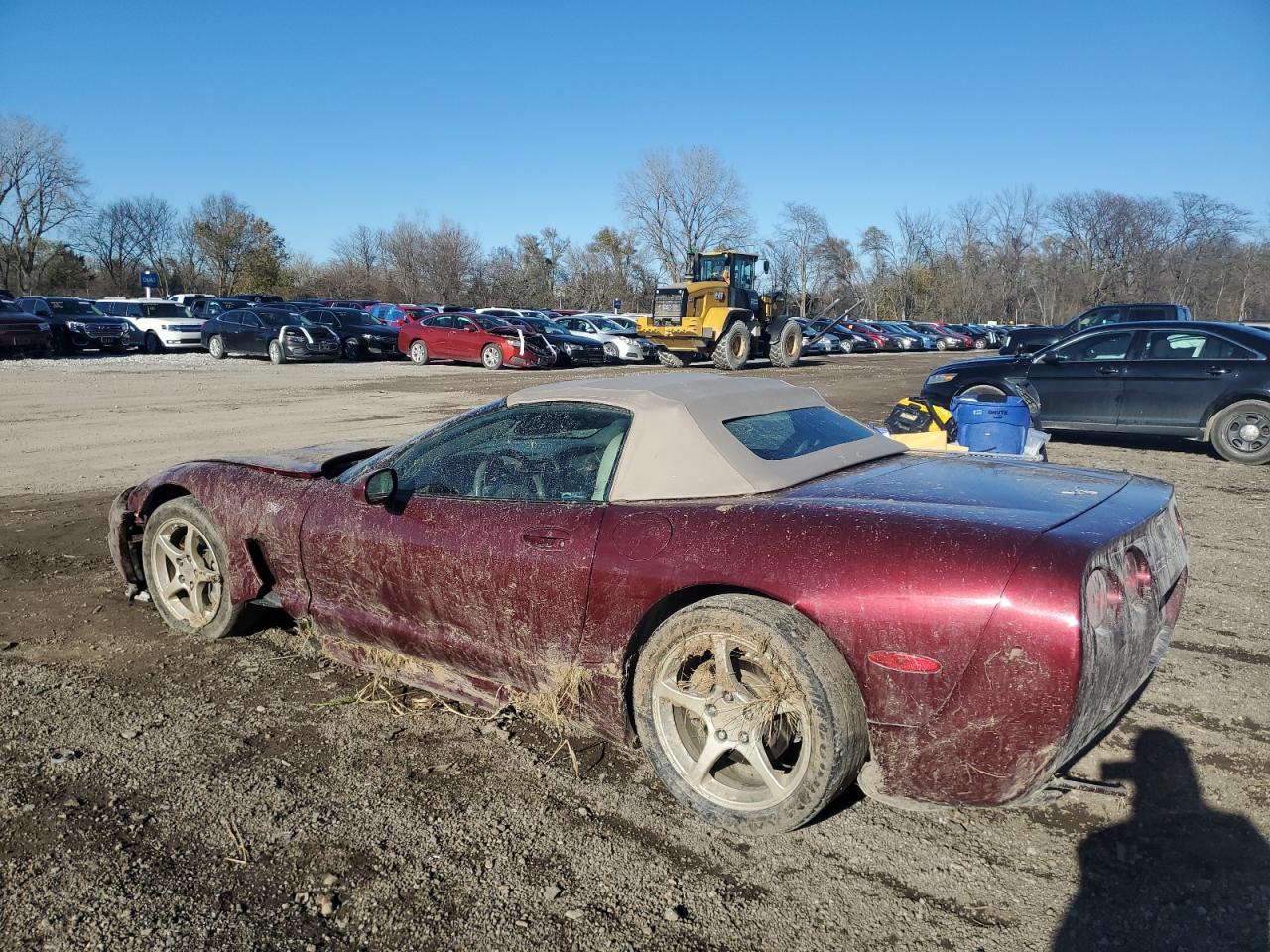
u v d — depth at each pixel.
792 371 25.23
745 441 3.13
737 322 24.23
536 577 3.09
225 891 2.50
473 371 23.44
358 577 3.62
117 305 29.38
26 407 13.93
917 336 48.12
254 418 12.82
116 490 7.86
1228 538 6.36
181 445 10.30
